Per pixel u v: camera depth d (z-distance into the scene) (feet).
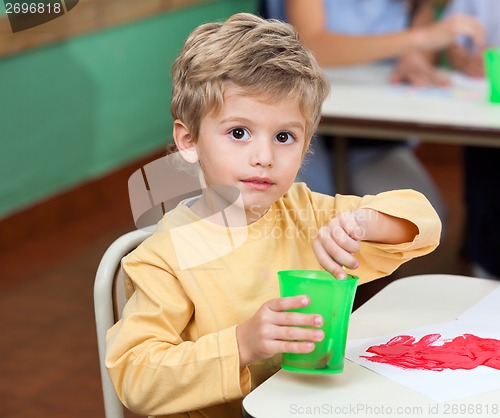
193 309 4.25
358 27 11.41
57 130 14.52
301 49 4.15
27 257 13.44
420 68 10.33
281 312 3.63
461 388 3.74
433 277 5.16
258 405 3.60
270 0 11.28
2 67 13.19
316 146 10.38
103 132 15.64
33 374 9.98
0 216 13.58
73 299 12.02
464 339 4.24
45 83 14.08
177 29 17.16
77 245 13.93
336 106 9.25
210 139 4.09
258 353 3.70
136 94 16.37
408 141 11.48
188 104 4.13
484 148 11.11
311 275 3.87
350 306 3.68
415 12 11.58
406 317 4.56
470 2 11.40
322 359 3.67
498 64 9.13
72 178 15.03
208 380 3.79
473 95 9.69
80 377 9.93
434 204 10.73
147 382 3.89
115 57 15.61
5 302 11.92
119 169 16.17
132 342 4.02
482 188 11.22
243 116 4.00
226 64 3.96
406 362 4.00
